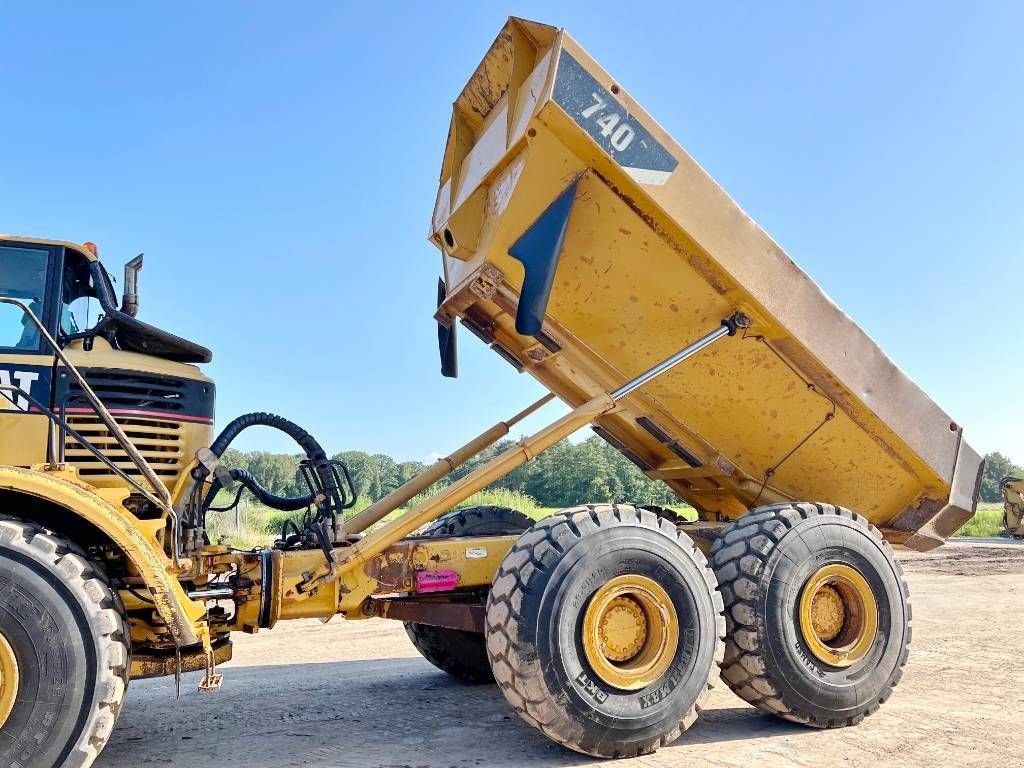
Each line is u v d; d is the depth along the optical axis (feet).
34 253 13.03
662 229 14.83
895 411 17.08
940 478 17.95
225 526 30.60
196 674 20.06
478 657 18.81
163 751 13.19
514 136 14.34
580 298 15.84
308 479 14.70
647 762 12.69
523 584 12.77
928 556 56.24
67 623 10.47
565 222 13.98
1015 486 79.05
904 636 15.87
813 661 14.96
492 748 13.38
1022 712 15.51
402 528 14.08
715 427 17.78
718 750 13.38
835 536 15.57
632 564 13.43
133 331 13.55
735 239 15.06
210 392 14.17
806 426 17.49
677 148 14.52
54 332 12.84
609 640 13.39
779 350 16.31
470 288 15.90
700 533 17.90
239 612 13.52
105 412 11.51
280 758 12.76
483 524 19.34
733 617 14.79
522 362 18.33
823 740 13.94
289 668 20.84
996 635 24.43
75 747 10.29
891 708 15.97
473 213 15.74
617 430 19.62
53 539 10.82
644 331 16.35
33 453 12.14
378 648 24.11
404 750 13.24
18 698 10.18
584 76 13.67
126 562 12.92
